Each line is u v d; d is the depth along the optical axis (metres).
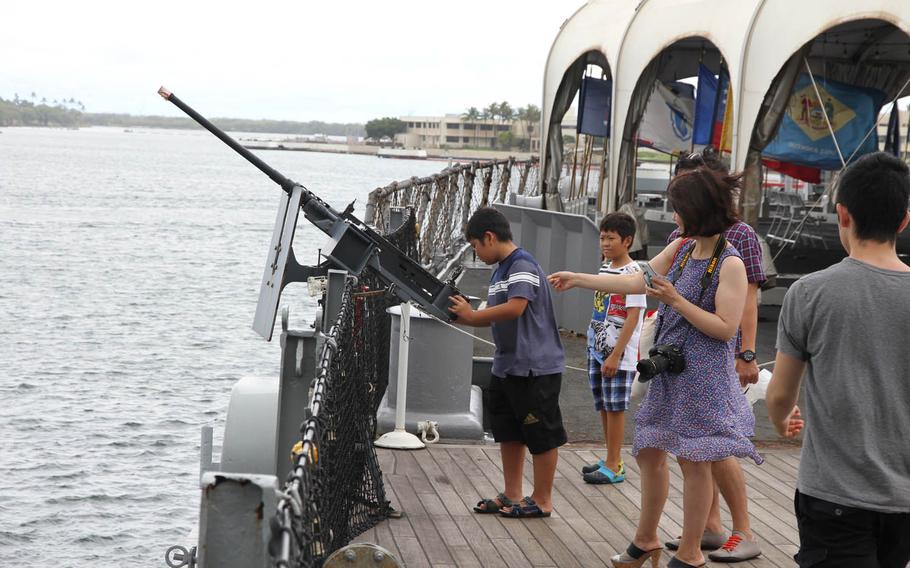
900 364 3.28
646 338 5.98
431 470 6.61
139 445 13.45
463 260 17.92
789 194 20.95
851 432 3.29
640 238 17.55
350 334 5.19
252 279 30.22
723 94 17.48
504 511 5.80
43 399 15.47
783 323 3.46
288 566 2.28
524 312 5.72
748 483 6.55
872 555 3.29
